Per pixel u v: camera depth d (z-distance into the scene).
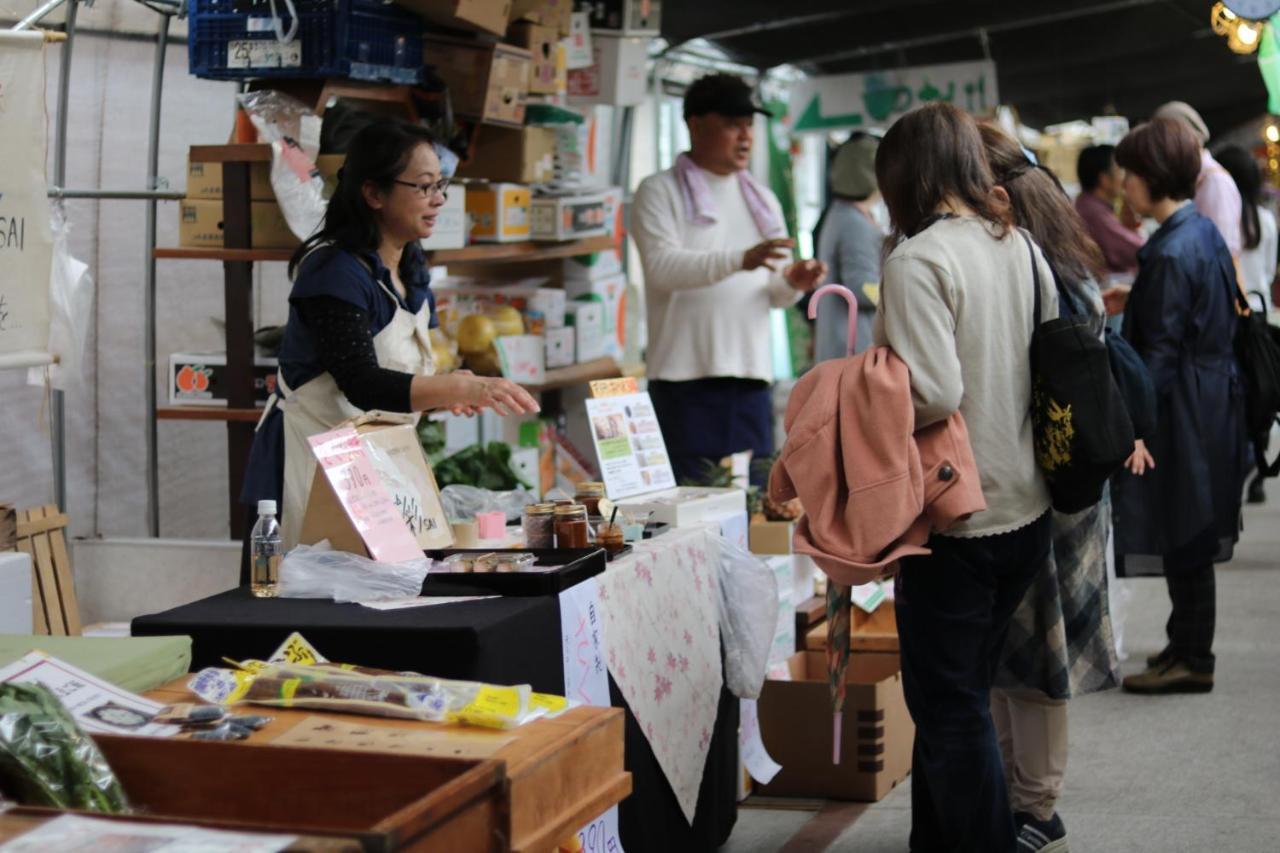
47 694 2.19
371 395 3.65
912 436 3.40
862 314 7.41
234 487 5.18
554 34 6.40
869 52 10.77
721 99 6.35
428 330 4.15
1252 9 5.89
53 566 4.84
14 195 3.78
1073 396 3.45
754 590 4.22
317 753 2.12
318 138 4.91
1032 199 3.74
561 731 2.35
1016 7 9.69
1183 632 5.79
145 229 5.84
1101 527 3.97
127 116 5.83
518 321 6.62
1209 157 6.80
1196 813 4.46
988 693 3.60
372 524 3.30
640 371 7.93
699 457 6.47
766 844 4.30
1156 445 5.62
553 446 7.32
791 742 4.75
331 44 4.80
